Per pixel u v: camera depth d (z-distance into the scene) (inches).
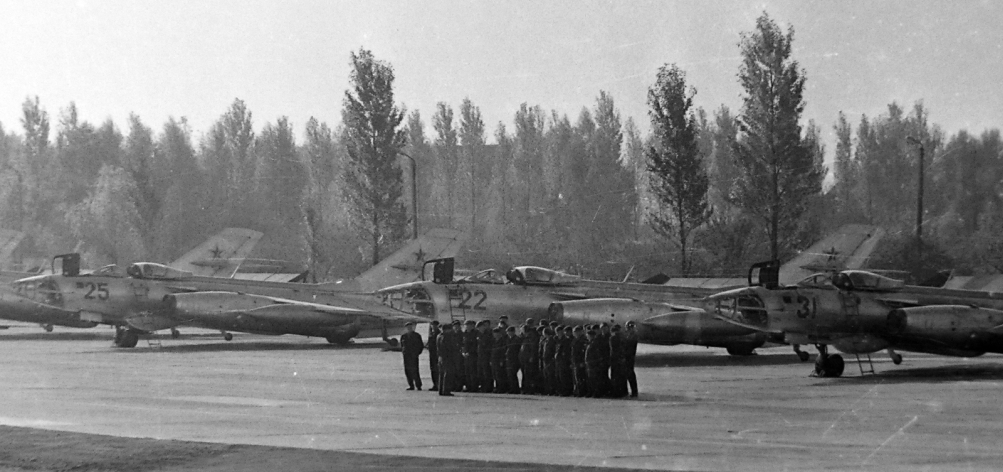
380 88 2407.7
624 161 3472.0
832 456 522.9
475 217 3198.8
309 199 3449.8
